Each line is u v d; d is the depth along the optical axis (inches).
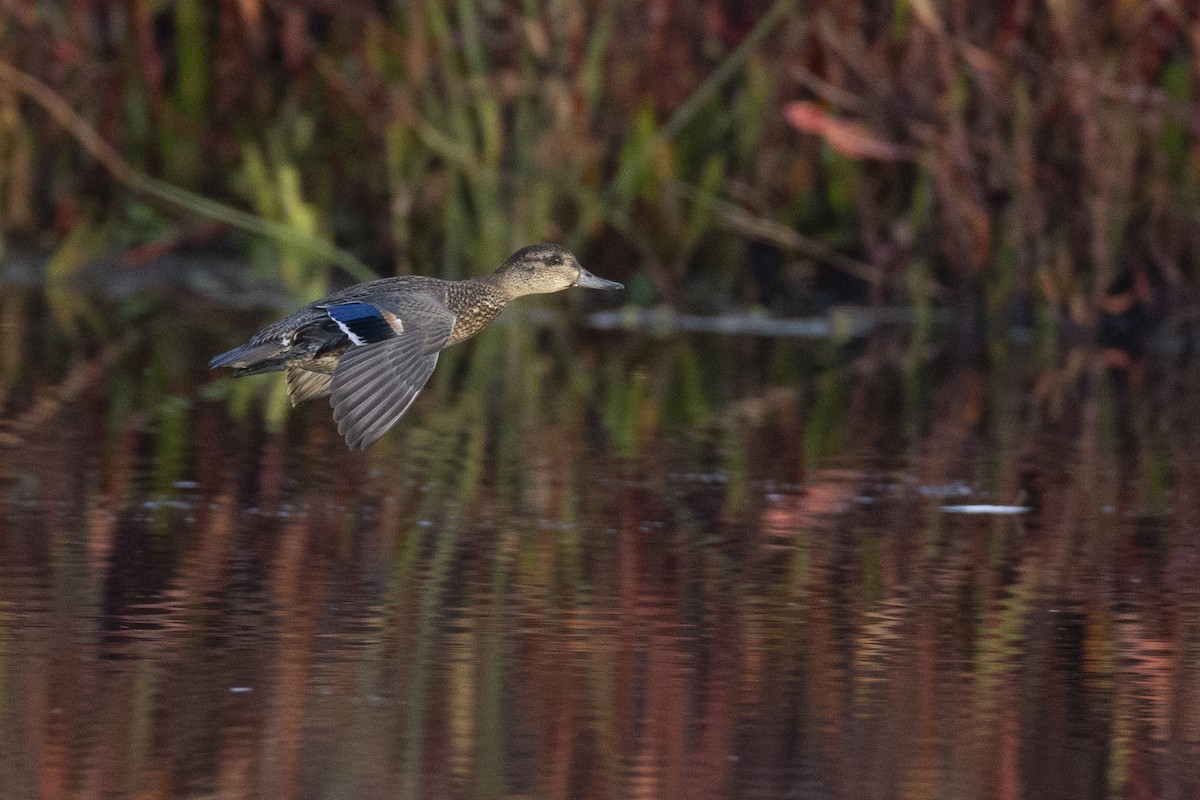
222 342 642.2
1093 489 445.4
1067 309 716.7
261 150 772.0
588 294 747.4
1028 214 710.5
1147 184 716.0
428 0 722.2
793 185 736.3
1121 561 377.4
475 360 636.7
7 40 756.6
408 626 324.2
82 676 294.2
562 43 722.8
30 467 444.1
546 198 726.5
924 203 726.5
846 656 312.3
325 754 263.6
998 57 706.8
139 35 762.2
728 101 755.4
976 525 407.2
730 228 751.1
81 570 355.3
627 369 621.0
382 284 345.7
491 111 718.5
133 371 585.3
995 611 340.8
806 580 359.3
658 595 346.9
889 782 257.8
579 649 313.1
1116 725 281.9
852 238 753.6
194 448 473.7
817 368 627.5
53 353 609.3
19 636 314.0
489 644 315.0
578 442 496.4
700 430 515.8
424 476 449.1
